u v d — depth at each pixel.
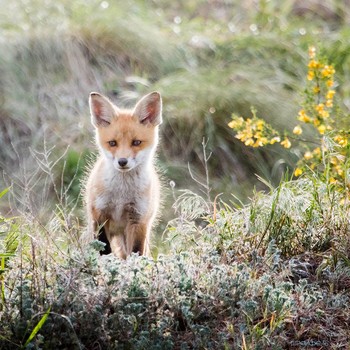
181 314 7.93
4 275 8.48
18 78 18.11
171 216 15.05
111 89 18.45
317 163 11.70
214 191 16.27
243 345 7.39
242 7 22.59
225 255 9.16
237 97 17.64
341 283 8.92
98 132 10.91
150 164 10.87
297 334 7.96
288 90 18.52
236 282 8.16
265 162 16.83
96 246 8.19
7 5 20.31
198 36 20.36
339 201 10.27
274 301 7.96
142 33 19.78
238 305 8.13
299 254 9.66
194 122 17.33
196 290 8.16
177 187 16.34
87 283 7.79
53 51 18.75
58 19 19.86
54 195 15.56
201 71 18.98
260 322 7.72
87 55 19.02
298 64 19.42
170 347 7.42
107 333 7.52
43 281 7.94
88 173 13.70
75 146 16.80
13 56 18.47
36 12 20.09
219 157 16.91
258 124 12.22
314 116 12.38
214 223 9.82
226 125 17.23
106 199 10.51
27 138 17.05
